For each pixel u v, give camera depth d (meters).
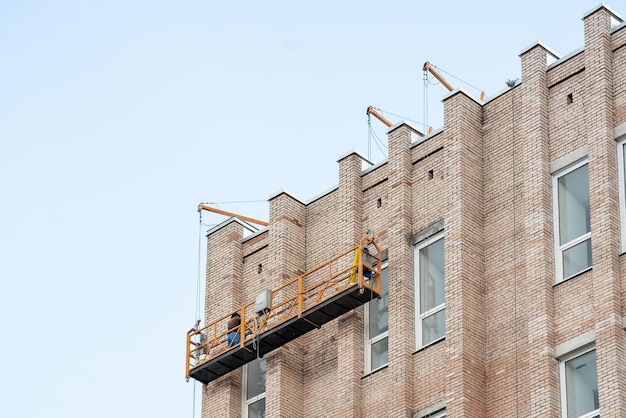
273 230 68.19
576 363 56.34
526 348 57.84
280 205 68.38
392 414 60.12
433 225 62.59
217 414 66.88
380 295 63.03
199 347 67.62
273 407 64.31
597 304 55.91
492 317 59.50
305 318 64.06
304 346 66.06
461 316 59.09
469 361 58.53
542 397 56.25
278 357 65.19
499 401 57.91
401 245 62.94
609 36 60.31
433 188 63.31
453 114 63.09
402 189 63.91
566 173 59.66
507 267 59.84
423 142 64.50
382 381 61.78
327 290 65.38
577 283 57.25
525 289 58.88
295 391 64.88
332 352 64.81
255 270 69.06
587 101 59.84
